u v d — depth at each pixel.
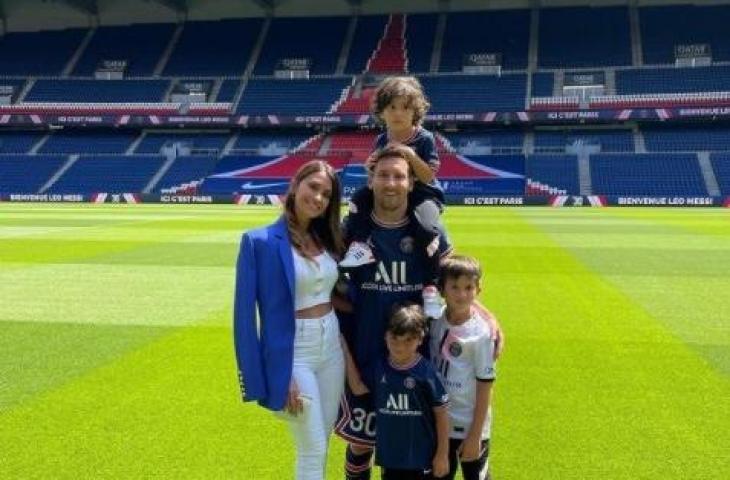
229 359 7.51
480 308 4.11
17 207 37.59
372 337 4.04
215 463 4.92
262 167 45.97
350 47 52.62
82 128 51.12
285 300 3.84
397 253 4.00
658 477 4.68
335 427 4.27
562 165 43.19
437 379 3.88
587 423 5.65
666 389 6.49
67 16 56.31
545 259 15.35
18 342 8.25
